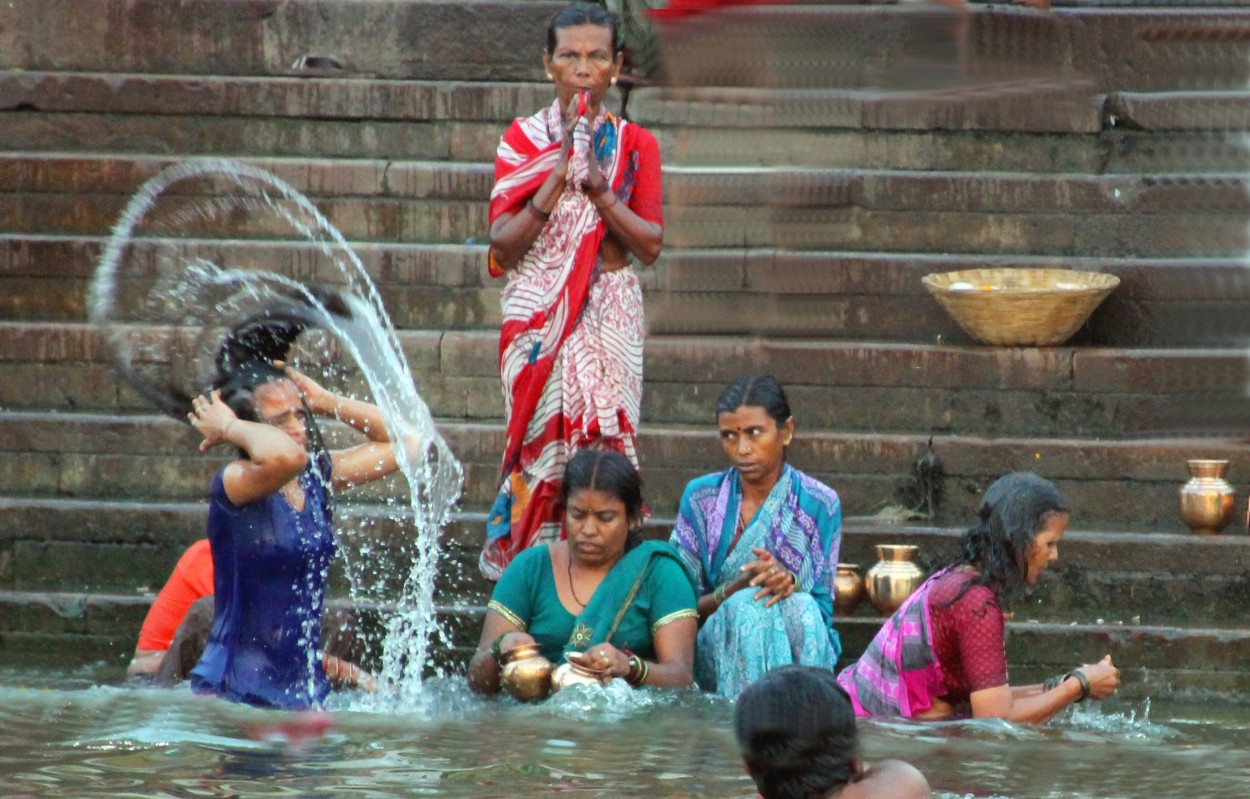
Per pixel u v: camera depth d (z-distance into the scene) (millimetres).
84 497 13750
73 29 16766
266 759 8578
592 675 10031
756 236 15945
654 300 15500
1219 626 11992
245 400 10195
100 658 12055
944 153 16250
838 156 16359
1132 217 15516
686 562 11375
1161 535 12562
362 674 10727
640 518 10859
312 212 15797
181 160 15844
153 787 7977
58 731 9078
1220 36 16391
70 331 14508
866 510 13609
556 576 10805
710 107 16500
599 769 8453
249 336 10555
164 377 14289
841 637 11836
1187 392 14047
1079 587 12539
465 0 16641
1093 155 16062
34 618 12273
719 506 11375
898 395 14359
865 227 15859
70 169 15758
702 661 10766
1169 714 10820
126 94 16281
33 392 14555
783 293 15398
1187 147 15852
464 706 10047
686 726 9406
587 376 11578
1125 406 14109
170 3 16734
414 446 11406
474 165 15852
